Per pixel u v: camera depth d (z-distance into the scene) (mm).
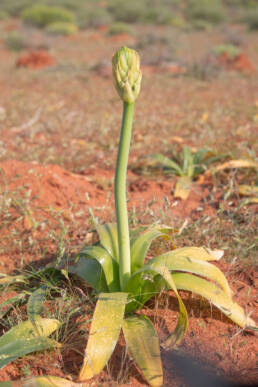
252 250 2863
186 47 18422
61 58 16828
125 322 2061
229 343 2062
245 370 1897
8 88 10227
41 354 1995
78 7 40375
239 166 3939
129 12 33875
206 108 7582
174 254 2303
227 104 7891
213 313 2281
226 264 2773
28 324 2010
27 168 3867
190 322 2215
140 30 28672
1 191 3490
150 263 2203
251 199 3463
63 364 1950
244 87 10125
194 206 3699
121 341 2092
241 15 35719
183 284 2145
